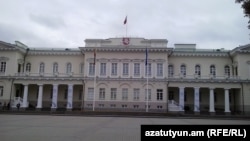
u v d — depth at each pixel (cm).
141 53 5681
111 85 5662
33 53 6303
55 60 6309
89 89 5709
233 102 5925
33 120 2956
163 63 5644
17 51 5975
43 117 3575
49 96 6112
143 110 5519
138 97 5603
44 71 6294
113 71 5703
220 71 6022
